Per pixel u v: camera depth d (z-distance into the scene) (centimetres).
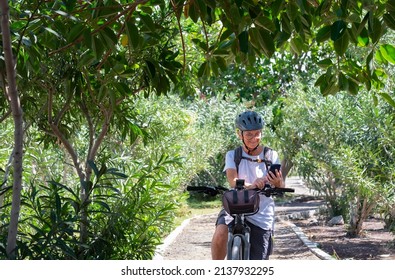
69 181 1145
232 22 545
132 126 846
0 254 560
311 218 2117
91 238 736
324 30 545
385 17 501
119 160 871
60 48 602
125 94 645
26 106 784
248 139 593
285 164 2173
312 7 568
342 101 1407
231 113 2697
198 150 2070
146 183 816
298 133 1861
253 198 539
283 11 548
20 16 550
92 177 829
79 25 525
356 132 1228
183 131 1558
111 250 730
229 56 642
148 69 661
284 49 678
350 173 1164
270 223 584
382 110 1154
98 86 732
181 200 1184
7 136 957
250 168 596
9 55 511
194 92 897
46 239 598
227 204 541
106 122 761
